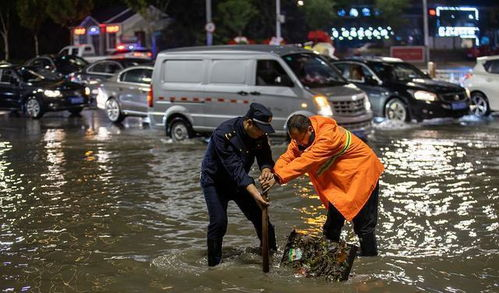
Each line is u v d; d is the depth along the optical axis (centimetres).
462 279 577
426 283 567
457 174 1011
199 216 807
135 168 1125
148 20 4056
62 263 639
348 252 577
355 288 557
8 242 711
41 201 896
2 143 1460
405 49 3922
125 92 1800
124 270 616
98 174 1078
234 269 609
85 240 715
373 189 611
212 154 609
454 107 1605
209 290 560
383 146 1295
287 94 1314
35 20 4328
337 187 608
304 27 4728
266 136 608
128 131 1641
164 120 1448
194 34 4388
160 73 1452
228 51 1376
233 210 838
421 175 1010
